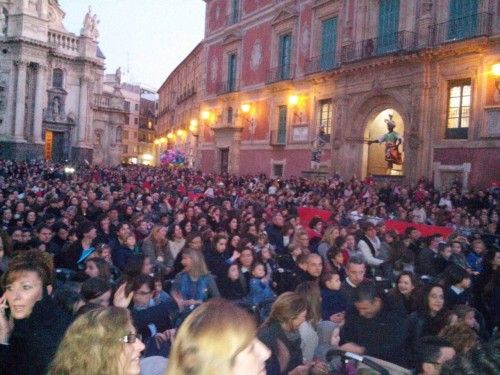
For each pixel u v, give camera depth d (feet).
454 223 46.21
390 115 77.97
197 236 25.88
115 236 31.22
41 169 114.93
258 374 6.24
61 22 169.58
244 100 117.70
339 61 85.46
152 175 108.78
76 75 172.96
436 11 68.69
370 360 12.73
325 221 42.83
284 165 101.19
